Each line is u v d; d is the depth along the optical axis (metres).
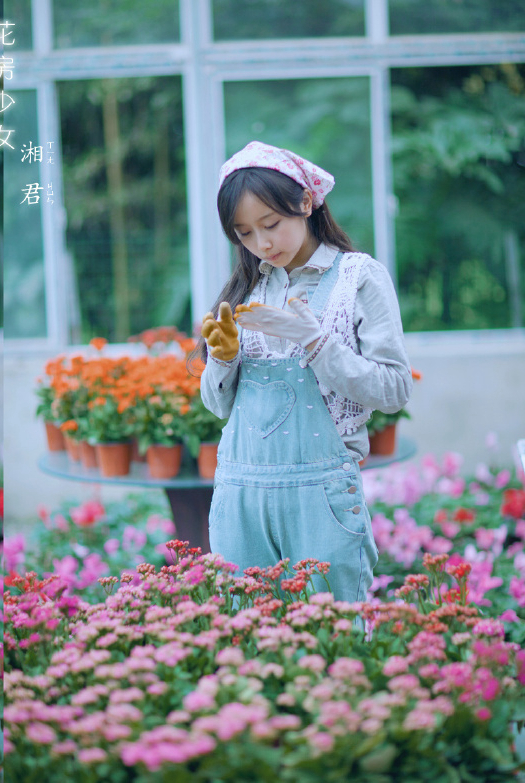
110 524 4.00
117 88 4.51
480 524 3.65
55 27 4.40
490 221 4.69
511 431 4.70
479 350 4.66
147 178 4.60
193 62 4.39
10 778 1.22
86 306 4.64
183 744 1.06
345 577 1.59
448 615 1.41
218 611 1.46
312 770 1.09
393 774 1.17
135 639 1.43
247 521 1.64
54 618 1.50
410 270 4.64
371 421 2.82
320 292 1.65
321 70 4.41
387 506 3.93
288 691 1.20
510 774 1.22
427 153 4.60
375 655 1.37
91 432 2.79
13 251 4.52
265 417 1.61
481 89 4.59
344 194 4.52
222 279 4.55
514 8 4.46
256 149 1.57
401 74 4.52
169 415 2.66
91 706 1.25
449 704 1.17
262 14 4.39
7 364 4.49
